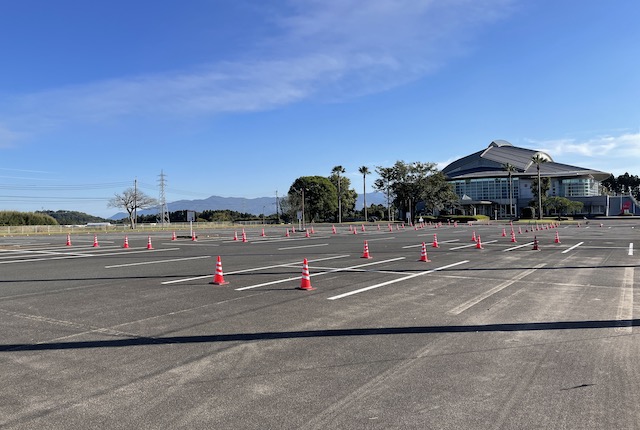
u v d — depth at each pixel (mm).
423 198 87688
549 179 109125
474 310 8242
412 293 10000
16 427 3834
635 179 167250
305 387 4664
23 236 48344
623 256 18047
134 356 5723
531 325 7125
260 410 4125
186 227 78000
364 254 17906
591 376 4906
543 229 47500
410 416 3986
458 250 21219
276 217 127688
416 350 5883
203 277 12695
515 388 4586
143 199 88625
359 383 4762
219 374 5062
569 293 9945
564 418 3928
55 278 12969
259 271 13875
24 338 6602
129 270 14617
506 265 15156
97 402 4336
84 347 6121
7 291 10797
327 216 119500
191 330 6977
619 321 7367
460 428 3760
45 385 4777
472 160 140375
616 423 3834
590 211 115750
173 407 4207
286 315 7945
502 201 119500
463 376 4934
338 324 7285
